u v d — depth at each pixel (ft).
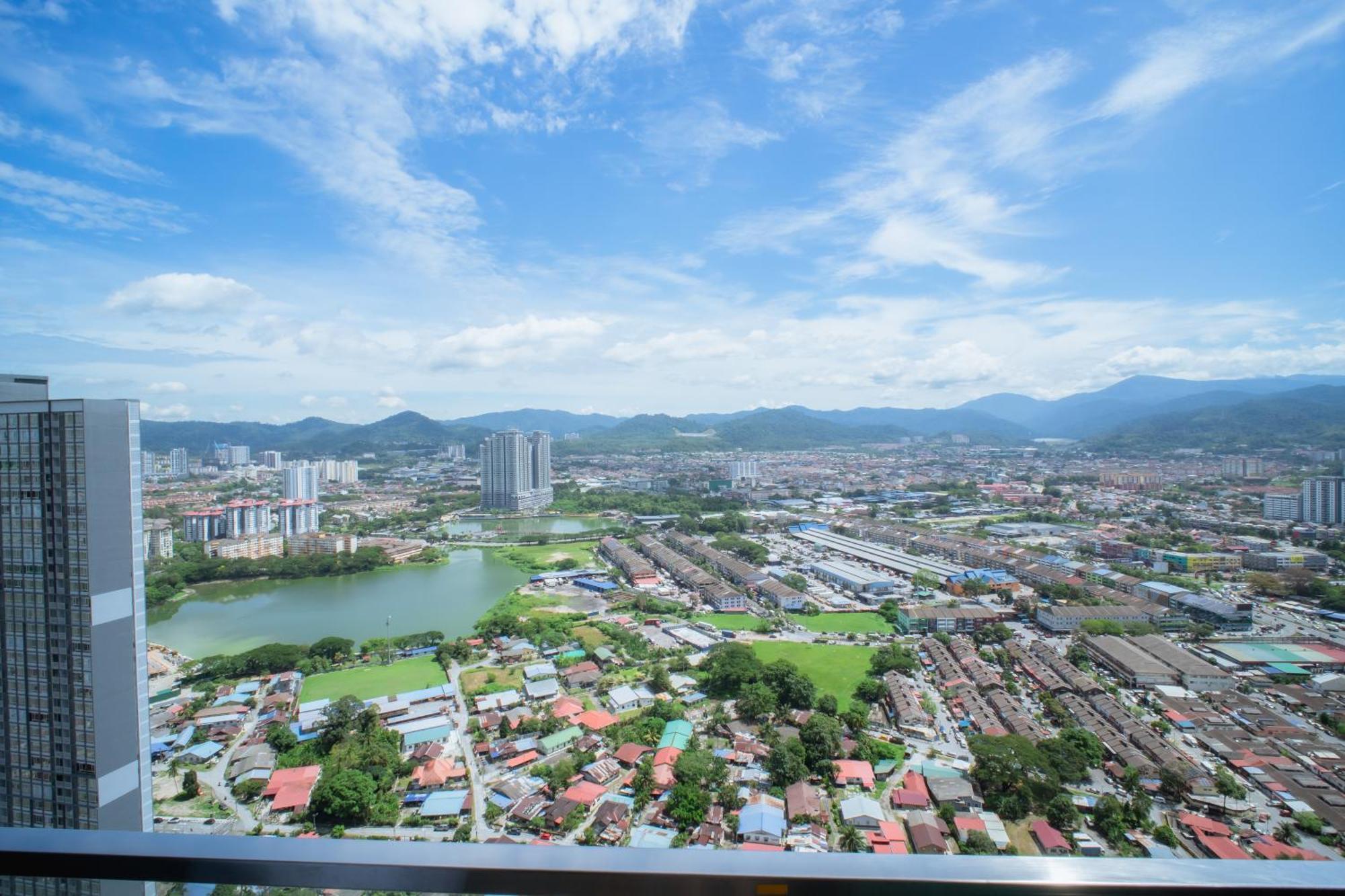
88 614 59.21
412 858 8.95
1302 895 8.11
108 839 9.61
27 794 61.00
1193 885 8.16
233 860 9.27
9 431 60.03
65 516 59.26
